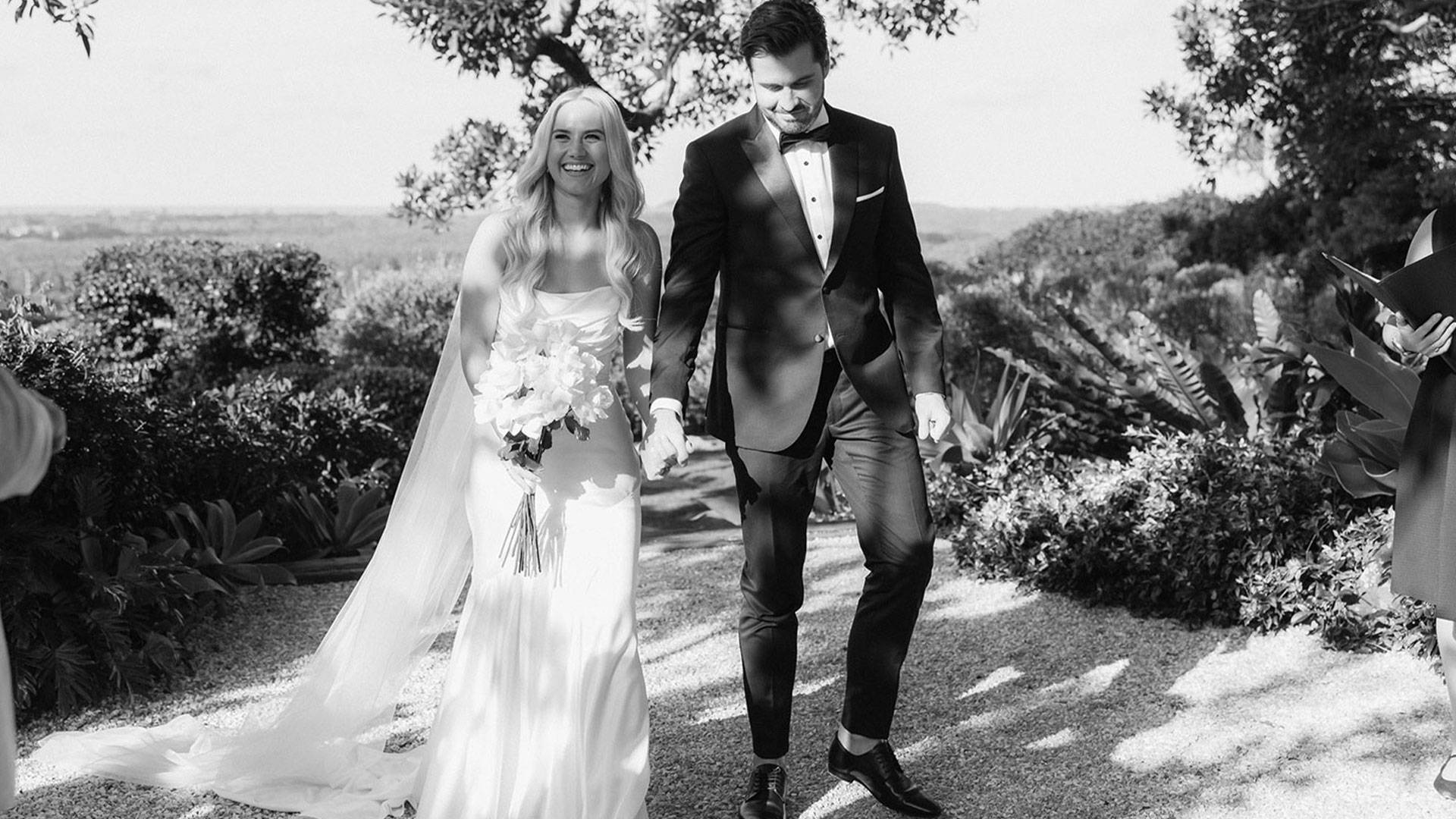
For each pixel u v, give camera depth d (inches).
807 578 229.6
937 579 226.4
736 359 131.3
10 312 197.8
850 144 131.0
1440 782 133.7
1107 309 551.8
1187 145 423.2
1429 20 354.0
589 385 121.5
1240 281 597.3
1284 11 359.6
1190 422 255.3
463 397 137.7
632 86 382.9
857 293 129.8
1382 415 184.5
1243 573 191.0
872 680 131.0
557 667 123.4
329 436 287.1
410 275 557.3
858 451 130.8
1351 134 394.3
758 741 132.2
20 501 177.8
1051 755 148.3
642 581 232.5
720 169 129.9
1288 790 136.7
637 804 121.0
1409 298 123.3
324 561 238.8
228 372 435.5
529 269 127.5
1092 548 205.3
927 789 139.9
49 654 166.7
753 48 123.3
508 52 339.0
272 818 135.1
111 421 195.8
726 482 384.2
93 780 143.3
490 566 127.3
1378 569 181.3
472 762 122.9
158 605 187.0
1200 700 163.9
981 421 307.7
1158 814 132.0
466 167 375.9
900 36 359.6
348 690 142.3
